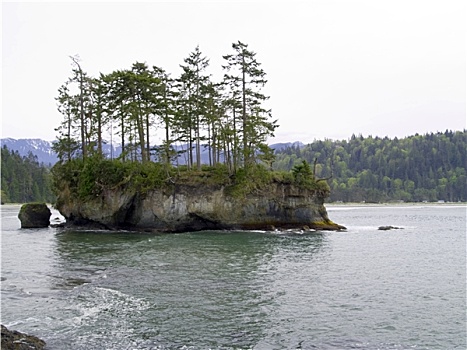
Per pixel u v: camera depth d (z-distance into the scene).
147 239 43.91
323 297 20.97
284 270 27.50
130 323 16.95
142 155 58.00
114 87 57.72
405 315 18.30
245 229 54.75
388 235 49.75
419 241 43.94
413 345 15.02
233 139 56.97
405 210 128.75
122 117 58.53
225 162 61.91
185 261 30.16
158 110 60.09
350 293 21.81
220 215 54.28
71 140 64.56
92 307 18.98
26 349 13.54
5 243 41.00
